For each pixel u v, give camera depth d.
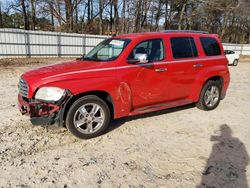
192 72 5.86
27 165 3.68
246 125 5.59
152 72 5.11
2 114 5.75
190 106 6.89
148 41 5.16
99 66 4.58
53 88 4.15
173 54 5.50
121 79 4.70
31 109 4.16
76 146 4.32
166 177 3.48
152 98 5.25
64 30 36.09
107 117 4.70
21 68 14.66
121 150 4.22
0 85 9.16
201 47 6.10
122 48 4.91
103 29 41.47
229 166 3.79
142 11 40.81
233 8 39.47
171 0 40.41
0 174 3.44
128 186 3.27
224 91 6.79
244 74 15.30
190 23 42.75
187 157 4.04
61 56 22.70
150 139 4.68
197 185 3.32
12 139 4.49
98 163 3.79
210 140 4.72
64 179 3.38
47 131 4.86
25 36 20.28
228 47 34.78
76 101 4.36
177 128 5.27
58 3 34.75
